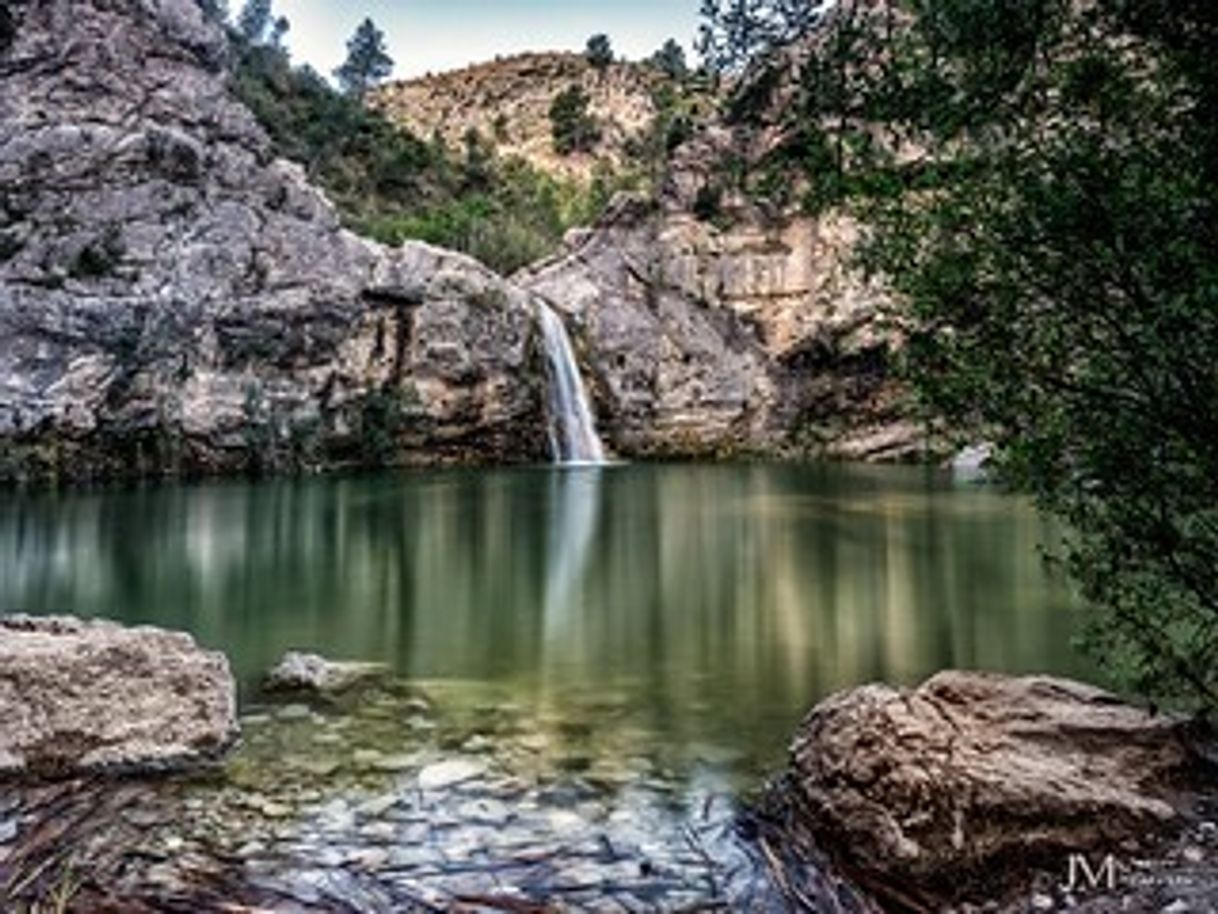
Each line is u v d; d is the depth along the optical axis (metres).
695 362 58.50
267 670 12.59
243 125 48.88
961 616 15.45
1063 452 5.47
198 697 9.43
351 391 48.47
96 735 8.77
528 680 12.12
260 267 46.66
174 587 18.77
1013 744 7.34
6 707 8.65
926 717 7.50
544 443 53.75
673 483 41.16
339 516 29.97
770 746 9.61
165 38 47.50
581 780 8.66
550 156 144.25
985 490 36.56
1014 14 4.55
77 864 6.89
